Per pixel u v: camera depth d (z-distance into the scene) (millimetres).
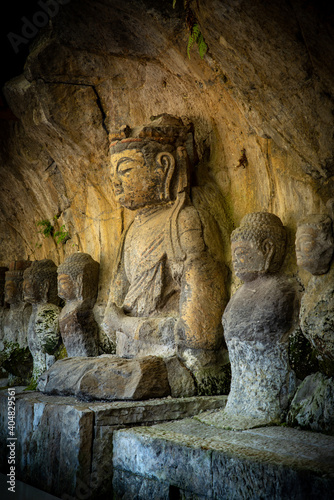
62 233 5738
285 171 3541
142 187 4125
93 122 4906
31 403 3799
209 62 3602
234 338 3330
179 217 4016
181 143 4238
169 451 2840
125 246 4445
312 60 2896
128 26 4023
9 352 5770
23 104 5184
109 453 3254
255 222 3410
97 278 4863
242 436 2885
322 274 3021
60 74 4652
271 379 3207
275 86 3152
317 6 2680
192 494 2703
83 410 3264
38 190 5977
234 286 3900
